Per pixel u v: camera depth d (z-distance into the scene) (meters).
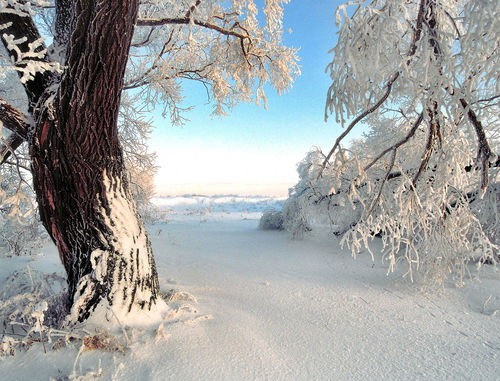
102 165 3.59
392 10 2.48
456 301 4.95
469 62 2.33
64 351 3.06
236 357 3.02
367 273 6.77
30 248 8.99
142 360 2.93
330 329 3.80
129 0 2.95
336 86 2.77
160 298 4.05
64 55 3.54
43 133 3.35
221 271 7.00
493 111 3.33
